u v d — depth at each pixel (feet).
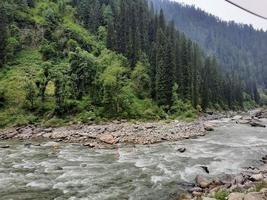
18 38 279.28
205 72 366.22
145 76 258.78
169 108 245.65
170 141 135.74
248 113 372.58
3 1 296.30
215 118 266.16
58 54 276.82
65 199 62.95
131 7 321.93
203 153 108.99
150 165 91.56
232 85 442.09
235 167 88.79
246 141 135.64
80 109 197.88
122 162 95.81
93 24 353.10
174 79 262.47
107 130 159.43
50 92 216.74
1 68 237.04
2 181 75.66
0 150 116.26
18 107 195.11
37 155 107.04
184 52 284.61
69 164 93.50
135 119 208.95
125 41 292.61
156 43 274.16
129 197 63.93
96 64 215.51
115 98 206.80
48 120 184.34
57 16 334.85
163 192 66.80
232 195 47.93
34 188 70.33
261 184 57.11
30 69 245.04
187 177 78.43
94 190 68.74
